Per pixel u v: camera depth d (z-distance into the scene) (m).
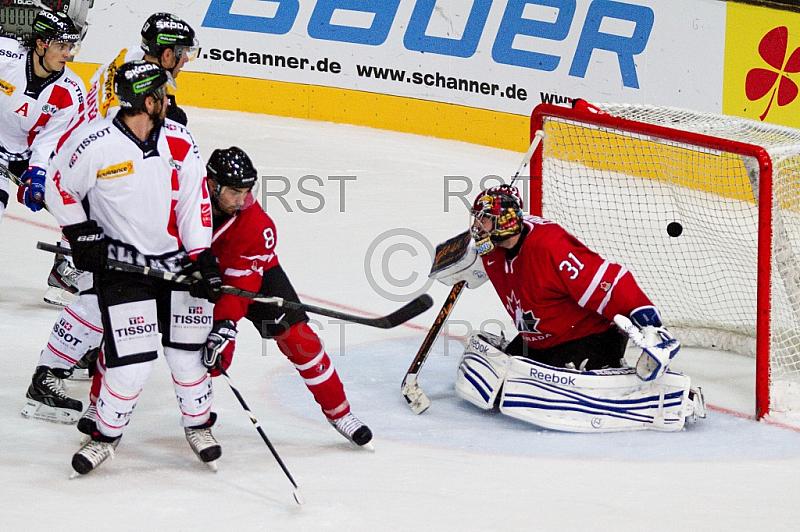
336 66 38.09
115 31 36.47
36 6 33.41
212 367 11.84
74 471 11.62
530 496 11.37
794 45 36.25
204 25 37.41
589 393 13.80
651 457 12.85
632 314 13.64
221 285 11.63
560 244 13.55
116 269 11.59
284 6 37.56
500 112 37.59
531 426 14.14
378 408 14.86
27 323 18.41
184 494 11.27
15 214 27.19
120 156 11.16
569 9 36.56
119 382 11.58
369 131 38.12
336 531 10.26
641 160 22.31
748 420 14.54
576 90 36.94
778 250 16.48
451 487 11.62
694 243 24.61
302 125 37.72
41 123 17.91
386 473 12.09
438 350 18.03
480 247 13.60
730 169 21.58
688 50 36.03
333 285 21.80
